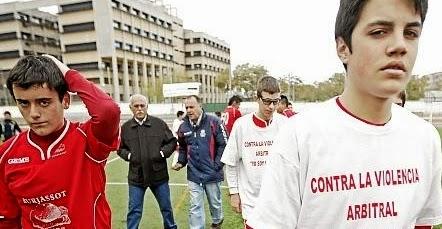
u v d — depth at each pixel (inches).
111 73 2219.5
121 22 2247.8
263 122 122.5
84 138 65.5
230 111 319.9
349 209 37.8
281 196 38.3
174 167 167.8
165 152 159.3
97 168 67.9
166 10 2930.6
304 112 40.4
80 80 66.8
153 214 204.4
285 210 38.2
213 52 3380.9
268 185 39.4
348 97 38.9
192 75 3164.4
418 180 40.1
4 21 2258.9
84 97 65.2
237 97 325.1
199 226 160.1
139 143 157.6
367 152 38.1
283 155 38.4
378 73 33.8
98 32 2150.6
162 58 2731.3
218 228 170.1
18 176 63.5
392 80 33.6
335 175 37.5
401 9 32.8
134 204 158.2
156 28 2650.1
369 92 35.5
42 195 63.2
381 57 33.4
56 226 64.4
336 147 37.7
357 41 34.8
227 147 127.6
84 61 2188.7
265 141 122.4
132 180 158.9
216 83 2849.4
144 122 159.2
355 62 35.6
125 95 2308.1
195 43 3142.2
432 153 41.8
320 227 38.3
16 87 59.0
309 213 38.3
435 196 43.5
